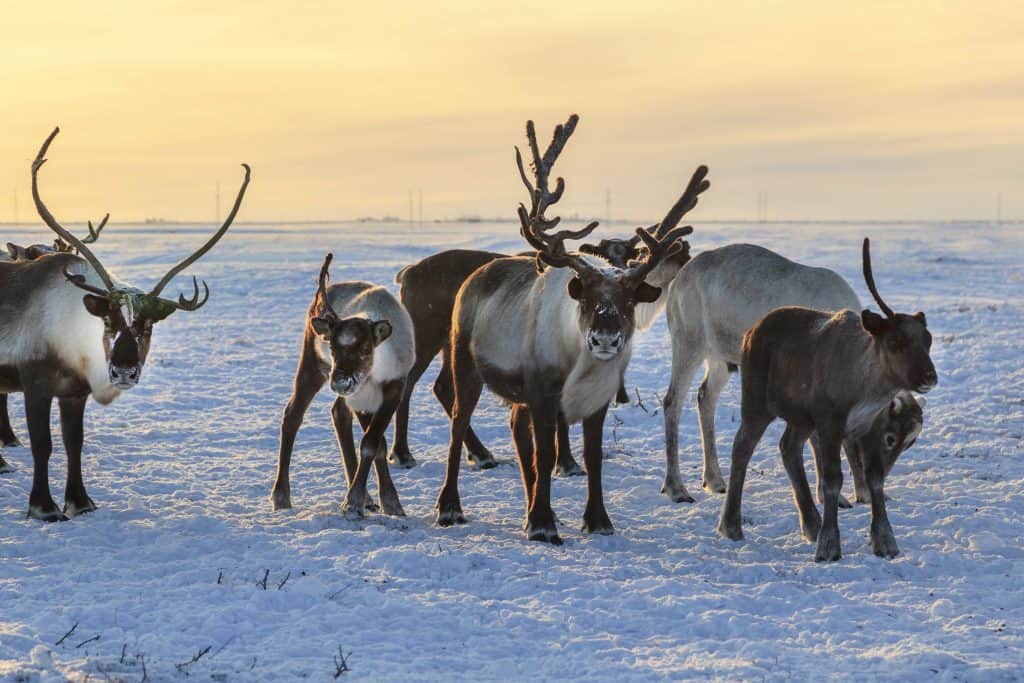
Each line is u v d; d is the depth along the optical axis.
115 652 13.80
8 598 15.80
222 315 60.47
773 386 19.86
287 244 136.25
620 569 18.02
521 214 20.27
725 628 15.43
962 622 15.80
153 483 23.73
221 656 13.84
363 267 89.69
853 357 18.44
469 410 21.66
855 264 93.75
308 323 21.62
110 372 19.55
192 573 16.95
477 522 21.39
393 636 14.71
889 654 14.36
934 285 75.44
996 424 30.33
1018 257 106.38
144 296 20.06
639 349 45.75
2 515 20.81
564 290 19.95
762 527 21.36
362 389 20.67
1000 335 46.31
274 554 18.22
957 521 20.81
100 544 18.95
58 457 26.17
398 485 24.42
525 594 16.72
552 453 20.08
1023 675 13.70
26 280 20.75
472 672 13.59
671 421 23.95
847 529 20.86
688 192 21.42
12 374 20.72
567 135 23.78
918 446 27.81
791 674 13.62
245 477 24.67
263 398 35.47
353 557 18.11
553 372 19.98
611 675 13.50
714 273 24.33
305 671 13.34
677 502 23.38
